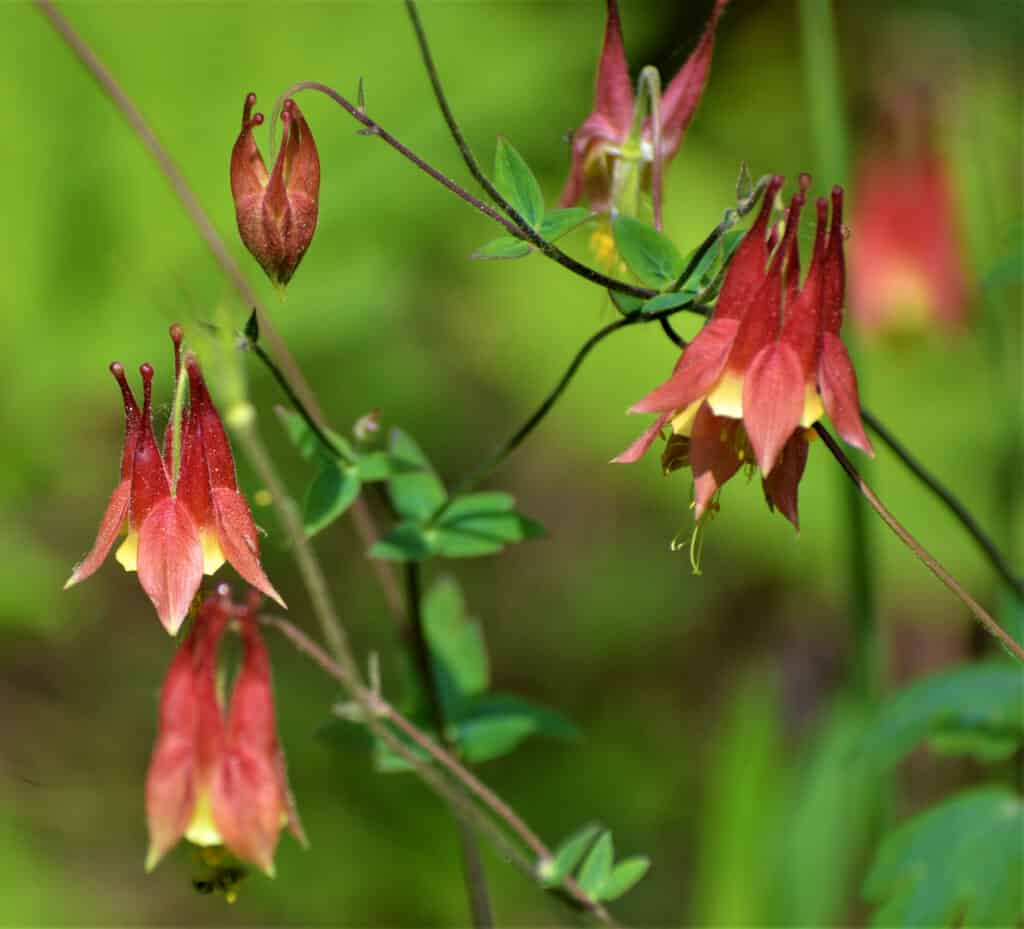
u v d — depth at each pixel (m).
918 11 10.62
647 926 9.26
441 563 11.06
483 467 5.00
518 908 8.62
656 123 4.83
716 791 7.62
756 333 3.90
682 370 3.95
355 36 8.76
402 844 8.62
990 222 8.15
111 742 9.19
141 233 8.48
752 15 11.98
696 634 10.75
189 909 8.62
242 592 9.56
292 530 4.79
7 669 9.16
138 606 9.66
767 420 3.84
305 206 4.24
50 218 8.44
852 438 3.94
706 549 11.01
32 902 8.29
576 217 4.48
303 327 8.55
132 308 8.48
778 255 3.89
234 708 4.32
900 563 9.56
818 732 8.16
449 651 5.64
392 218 8.78
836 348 3.99
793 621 10.48
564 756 9.98
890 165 8.41
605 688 10.67
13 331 8.44
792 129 11.82
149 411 4.12
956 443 9.49
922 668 10.55
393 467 5.00
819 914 6.89
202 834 4.26
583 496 11.32
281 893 8.53
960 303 8.52
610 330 4.64
